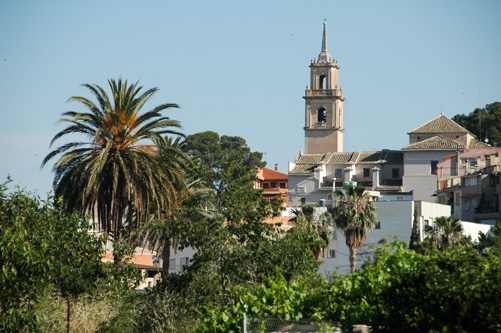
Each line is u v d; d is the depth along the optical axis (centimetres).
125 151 8844
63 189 8769
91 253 7044
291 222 15738
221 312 5053
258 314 4803
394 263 4638
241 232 7312
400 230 17900
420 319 3950
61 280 6688
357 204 15850
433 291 3975
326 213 16112
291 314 4703
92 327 6388
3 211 6134
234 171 7662
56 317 6162
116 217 8812
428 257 4291
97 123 8838
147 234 11188
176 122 9206
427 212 18462
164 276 7425
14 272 5734
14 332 5738
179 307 7094
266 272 7156
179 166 9188
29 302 5981
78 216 7075
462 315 3897
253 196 7475
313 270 7531
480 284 3925
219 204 7725
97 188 8594
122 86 9019
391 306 4109
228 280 7119
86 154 8881
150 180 8550
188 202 7588
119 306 6862
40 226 6378
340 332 4341
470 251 4244
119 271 7550
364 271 4819
